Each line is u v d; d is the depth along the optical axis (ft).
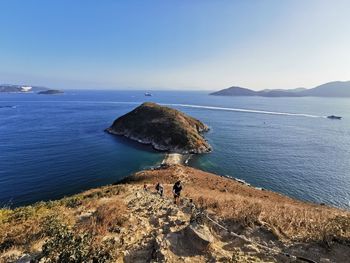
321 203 169.27
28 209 58.90
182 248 33.83
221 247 35.29
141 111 415.23
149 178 167.32
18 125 428.97
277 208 56.85
